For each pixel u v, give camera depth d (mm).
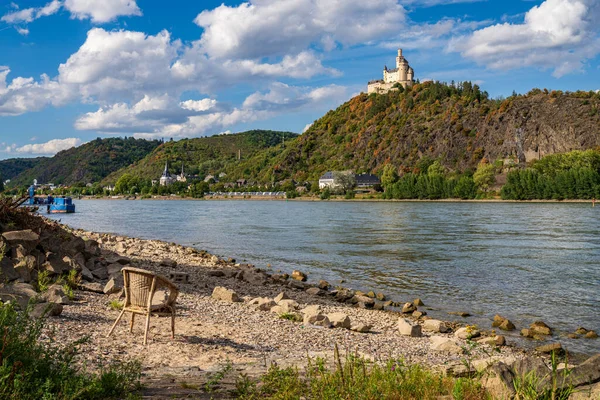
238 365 8664
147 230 60219
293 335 12406
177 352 9305
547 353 13422
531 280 25625
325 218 81438
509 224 64938
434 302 20578
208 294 18250
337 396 5797
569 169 154125
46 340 8828
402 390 6035
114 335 10023
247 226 65500
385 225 64750
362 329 14297
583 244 42125
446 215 86812
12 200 17438
